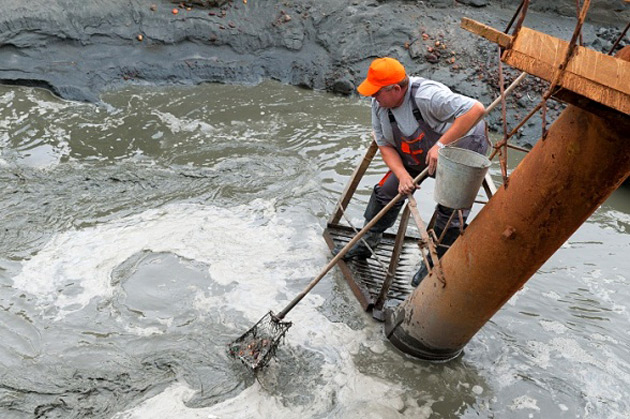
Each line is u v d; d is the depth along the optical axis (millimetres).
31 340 4027
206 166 6215
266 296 4566
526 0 2496
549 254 3289
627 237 5711
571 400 3936
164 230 5160
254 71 8258
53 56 7508
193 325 4254
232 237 5172
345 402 3770
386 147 4168
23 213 5188
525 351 4305
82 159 6121
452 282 3652
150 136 6691
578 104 2430
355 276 4805
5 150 6102
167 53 8000
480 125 3945
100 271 4641
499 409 3850
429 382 3986
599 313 4715
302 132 7066
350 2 8805
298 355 4074
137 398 3686
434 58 8242
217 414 3602
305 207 5680
